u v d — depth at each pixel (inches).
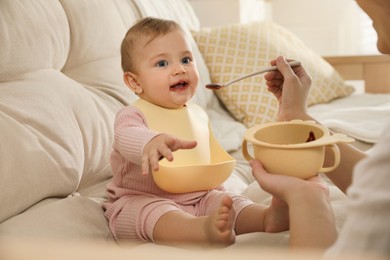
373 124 75.6
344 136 31.9
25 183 44.3
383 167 19.9
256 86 90.6
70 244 15.3
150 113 47.4
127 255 14.9
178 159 46.2
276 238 35.5
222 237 36.2
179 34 49.7
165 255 15.0
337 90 97.7
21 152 45.1
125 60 50.3
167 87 48.0
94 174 56.4
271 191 30.0
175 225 39.6
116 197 46.8
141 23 50.7
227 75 93.2
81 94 58.7
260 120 88.3
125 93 69.2
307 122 34.2
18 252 15.0
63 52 63.2
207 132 50.1
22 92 51.3
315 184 29.0
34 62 55.8
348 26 158.9
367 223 19.6
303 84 41.6
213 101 95.4
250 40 96.9
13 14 55.1
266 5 156.9
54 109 52.0
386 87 106.8
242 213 41.6
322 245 26.3
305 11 160.6
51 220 42.2
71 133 51.8
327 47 161.0
